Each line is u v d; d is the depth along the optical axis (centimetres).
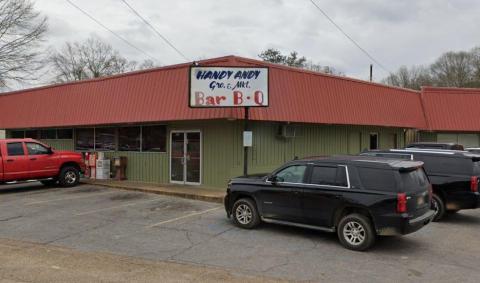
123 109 1812
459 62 6353
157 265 727
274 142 1695
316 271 702
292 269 712
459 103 2664
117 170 1931
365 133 2291
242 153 1574
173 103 1617
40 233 968
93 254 795
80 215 1170
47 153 1730
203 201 1389
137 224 1057
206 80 1398
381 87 2236
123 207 1287
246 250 824
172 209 1253
